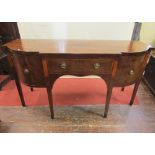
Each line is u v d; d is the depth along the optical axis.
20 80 1.65
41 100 2.00
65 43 1.75
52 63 1.40
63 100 1.99
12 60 1.56
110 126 1.61
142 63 1.53
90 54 1.34
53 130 1.57
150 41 2.38
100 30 2.25
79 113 1.78
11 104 1.93
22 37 2.31
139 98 2.03
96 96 2.07
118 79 1.54
